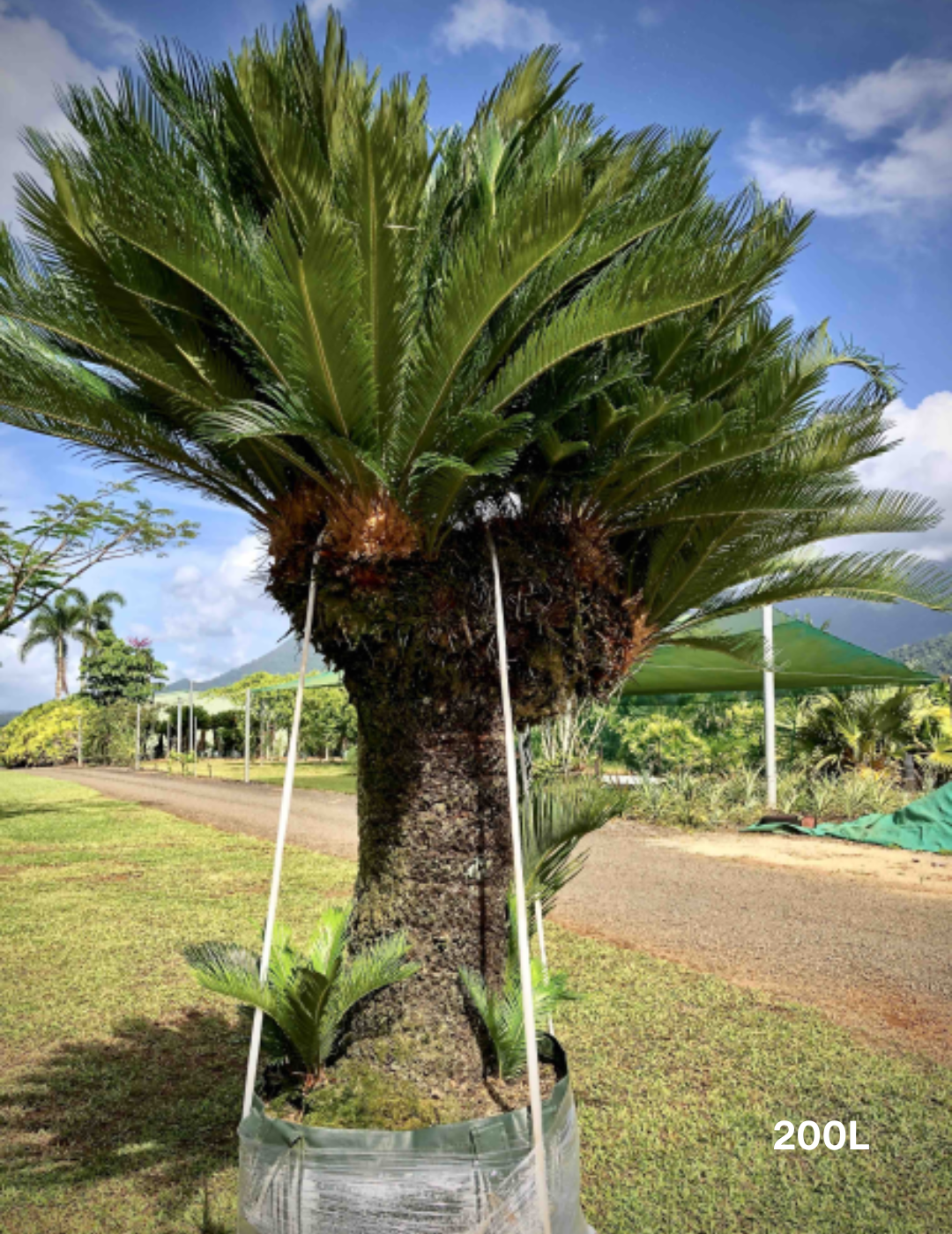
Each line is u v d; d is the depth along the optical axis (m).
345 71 2.75
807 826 12.48
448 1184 2.25
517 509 3.31
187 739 46.16
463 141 3.18
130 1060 4.45
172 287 2.84
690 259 2.60
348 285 2.46
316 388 2.69
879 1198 3.06
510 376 2.73
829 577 4.42
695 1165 3.30
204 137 3.04
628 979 5.58
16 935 7.02
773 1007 5.05
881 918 7.34
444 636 2.96
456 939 3.14
